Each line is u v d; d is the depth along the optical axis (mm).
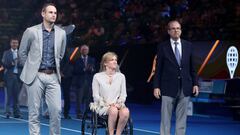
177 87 12242
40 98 11281
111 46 25531
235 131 17297
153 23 29625
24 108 25266
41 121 19422
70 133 16219
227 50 19953
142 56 24625
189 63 12406
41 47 11133
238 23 27094
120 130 12148
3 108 25141
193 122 19812
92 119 12422
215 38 25984
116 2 34969
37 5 38188
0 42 35688
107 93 12500
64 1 36500
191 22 27922
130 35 29641
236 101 19875
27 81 11164
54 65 11250
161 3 31641
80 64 20359
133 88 25047
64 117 20734
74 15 33750
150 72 24438
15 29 37188
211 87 21438
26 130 16844
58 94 11305
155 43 24016
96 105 12289
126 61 24891
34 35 11109
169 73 12266
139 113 23125
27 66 11250
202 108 23109
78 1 36156
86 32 32906
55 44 11172
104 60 12703
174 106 12586
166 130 12328
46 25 11242
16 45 20516
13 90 20609
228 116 22094
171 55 12305
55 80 11273
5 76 20656
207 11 28156
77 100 20703
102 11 34156
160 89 12430
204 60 20344
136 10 31984
